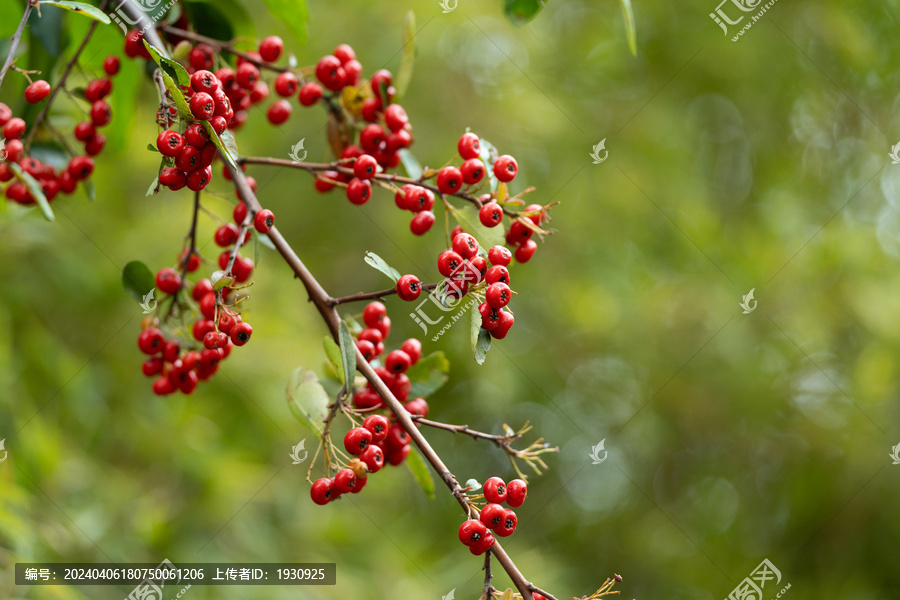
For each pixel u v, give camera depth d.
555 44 6.18
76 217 3.96
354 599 4.00
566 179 5.88
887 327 5.41
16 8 2.12
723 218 6.61
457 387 6.22
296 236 5.99
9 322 3.32
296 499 4.32
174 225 4.23
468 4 5.48
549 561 5.27
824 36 6.12
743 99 6.46
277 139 5.77
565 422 6.43
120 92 2.33
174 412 3.87
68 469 3.33
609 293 5.78
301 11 2.14
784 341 5.91
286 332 4.48
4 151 1.66
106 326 4.01
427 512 6.36
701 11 6.15
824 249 5.91
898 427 5.44
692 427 6.30
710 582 5.95
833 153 6.67
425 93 5.75
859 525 5.46
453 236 1.46
